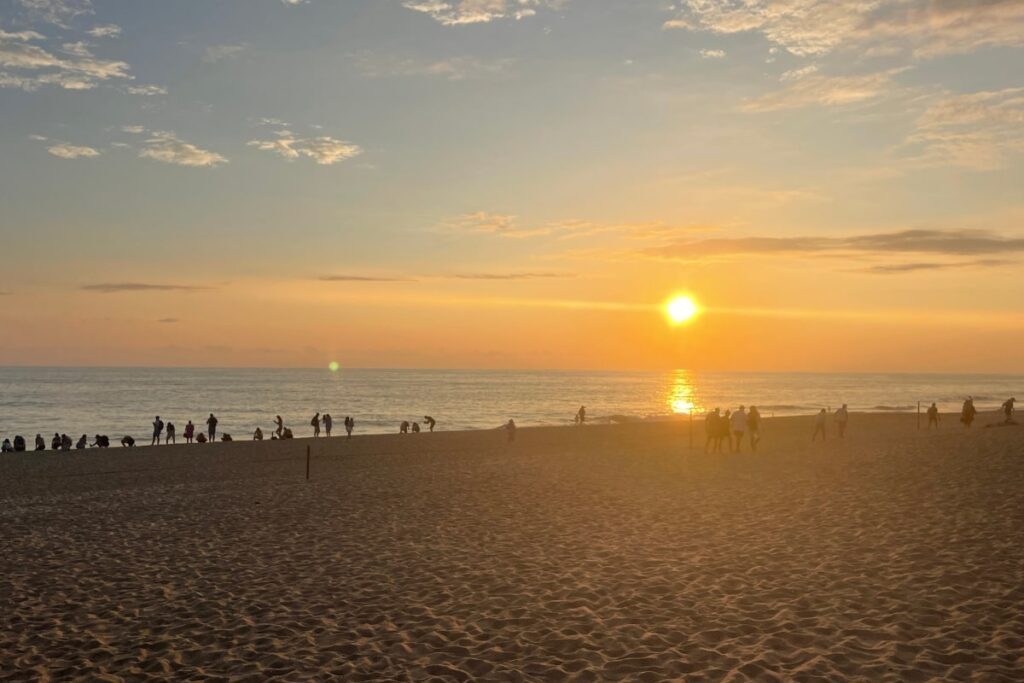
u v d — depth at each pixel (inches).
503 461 1157.7
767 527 551.2
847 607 350.0
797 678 267.3
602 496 748.0
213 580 447.5
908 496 645.3
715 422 1187.3
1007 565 405.7
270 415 3572.8
